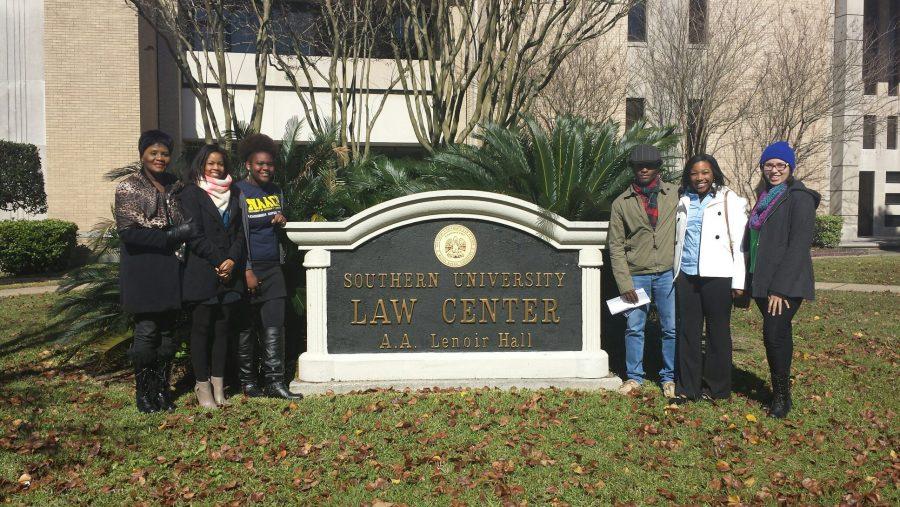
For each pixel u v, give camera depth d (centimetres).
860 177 2542
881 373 652
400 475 411
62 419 518
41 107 1691
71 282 655
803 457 440
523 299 596
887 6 2373
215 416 520
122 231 495
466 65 913
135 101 1705
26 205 1631
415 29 937
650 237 566
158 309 508
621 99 1894
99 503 381
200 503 380
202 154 530
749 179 1966
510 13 884
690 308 549
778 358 514
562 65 1738
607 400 550
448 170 714
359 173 725
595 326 596
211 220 518
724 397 556
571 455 441
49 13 1669
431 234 591
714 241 535
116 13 1684
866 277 1476
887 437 472
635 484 400
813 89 1991
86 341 674
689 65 1783
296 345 678
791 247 500
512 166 689
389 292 591
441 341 593
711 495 388
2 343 808
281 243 646
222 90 842
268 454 443
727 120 1852
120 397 577
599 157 712
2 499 385
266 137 559
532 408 523
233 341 611
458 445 454
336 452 446
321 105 1733
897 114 2411
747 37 1909
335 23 941
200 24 1042
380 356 588
